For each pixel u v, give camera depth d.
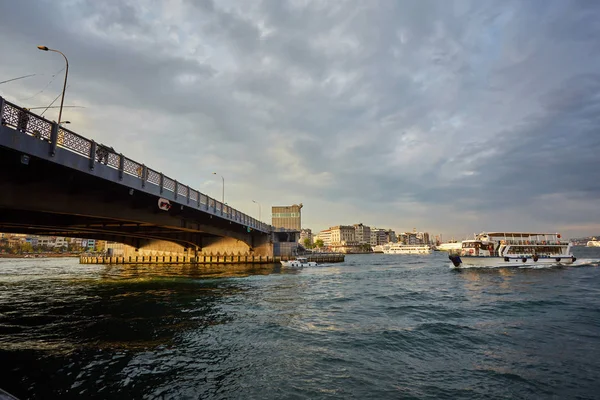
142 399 8.27
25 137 12.25
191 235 62.56
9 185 14.79
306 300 23.17
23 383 9.26
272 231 71.75
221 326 15.62
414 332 14.41
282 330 14.83
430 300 23.14
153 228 37.50
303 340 13.28
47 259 115.00
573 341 13.08
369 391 8.68
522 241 52.41
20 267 65.31
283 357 11.30
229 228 50.97
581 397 8.35
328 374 9.83
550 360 10.96
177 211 29.50
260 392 8.65
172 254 67.31
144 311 19.28
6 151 12.31
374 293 26.72
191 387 8.96
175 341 13.26
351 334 14.13
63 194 17.75
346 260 96.56
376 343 12.82
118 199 21.88
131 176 19.61
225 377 9.63
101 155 16.83
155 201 24.70
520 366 10.44
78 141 15.10
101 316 17.94
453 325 15.64
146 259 68.31
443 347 12.37
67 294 26.39
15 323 16.45
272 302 22.34
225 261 65.69
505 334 14.09
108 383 9.24
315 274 44.75
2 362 10.91
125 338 13.72
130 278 39.03
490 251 52.16
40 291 28.27
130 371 10.11
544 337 13.63
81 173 15.75
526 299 23.06
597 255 105.00
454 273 45.66
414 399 8.25
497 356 11.38
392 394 8.52
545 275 40.81
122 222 28.56
